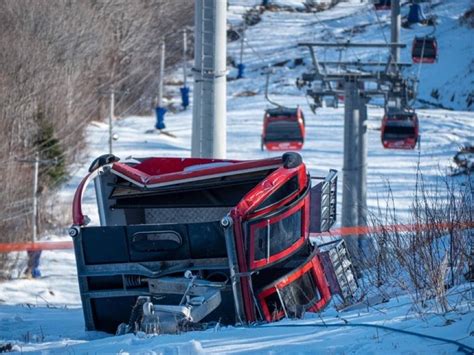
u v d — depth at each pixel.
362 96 58.69
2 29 81.06
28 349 17.39
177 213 23.81
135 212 23.94
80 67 90.38
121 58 119.75
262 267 20.27
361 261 26.12
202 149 38.22
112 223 23.47
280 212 20.66
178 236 20.20
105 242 20.34
